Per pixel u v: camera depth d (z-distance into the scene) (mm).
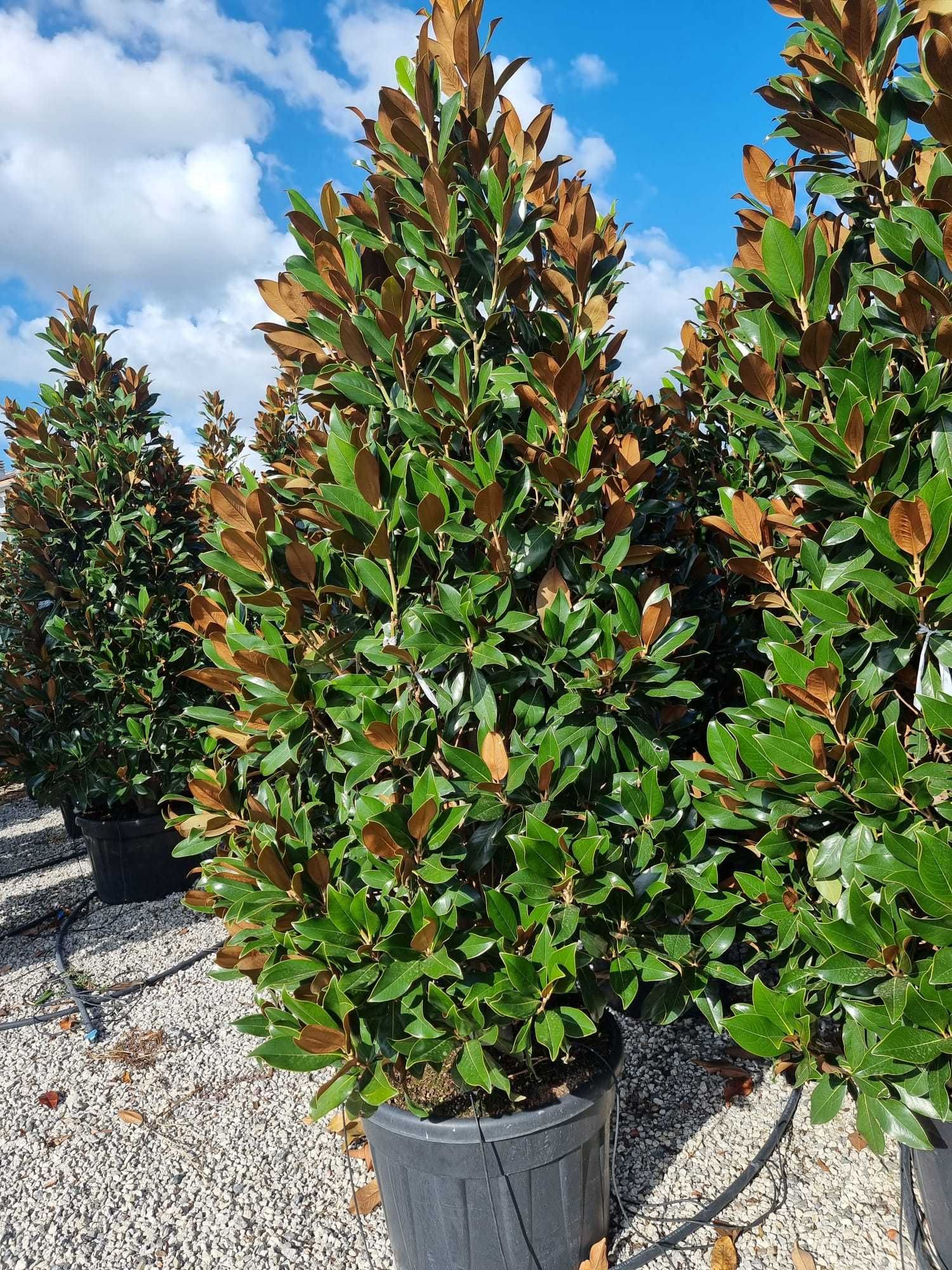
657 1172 2607
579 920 1954
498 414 2129
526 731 2059
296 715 2025
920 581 1678
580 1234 2156
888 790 1738
